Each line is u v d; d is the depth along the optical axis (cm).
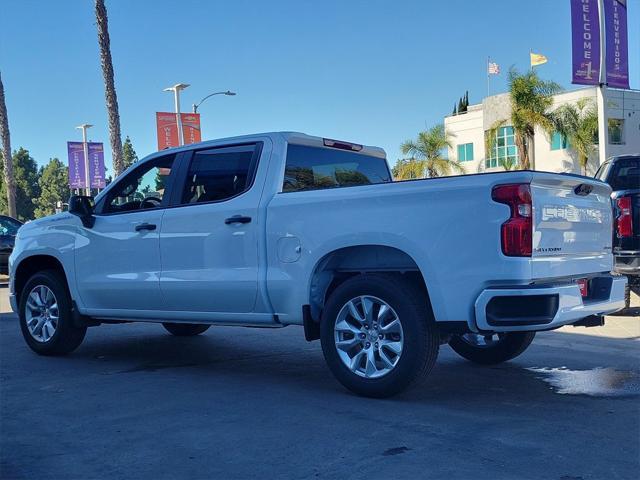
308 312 589
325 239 570
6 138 3359
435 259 518
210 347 835
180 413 532
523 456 423
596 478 389
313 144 666
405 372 533
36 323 788
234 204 632
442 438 459
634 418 505
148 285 682
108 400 576
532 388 600
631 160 956
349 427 486
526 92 3922
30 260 807
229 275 626
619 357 734
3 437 480
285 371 689
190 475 404
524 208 495
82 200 734
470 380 631
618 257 886
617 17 1557
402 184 541
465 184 511
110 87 2334
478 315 499
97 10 2298
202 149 679
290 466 414
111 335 938
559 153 4478
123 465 422
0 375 680
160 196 701
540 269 507
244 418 514
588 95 4334
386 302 542
